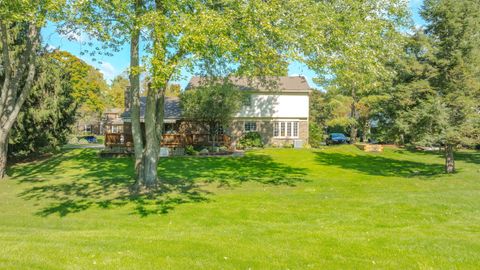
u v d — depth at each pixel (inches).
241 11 394.0
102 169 872.9
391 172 851.4
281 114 1539.1
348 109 1657.2
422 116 721.0
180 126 1406.3
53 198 549.0
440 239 299.4
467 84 732.7
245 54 410.0
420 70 765.9
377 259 247.4
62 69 1111.6
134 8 457.4
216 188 626.5
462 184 645.3
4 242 279.9
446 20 746.8
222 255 252.1
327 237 306.8
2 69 874.1
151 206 486.0
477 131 720.3
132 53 551.2
